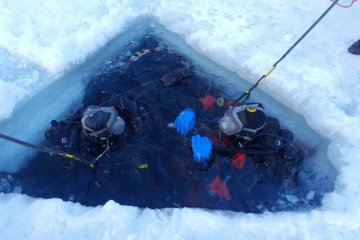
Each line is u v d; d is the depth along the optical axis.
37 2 5.05
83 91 4.06
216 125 3.39
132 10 5.21
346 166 3.19
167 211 2.74
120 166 3.19
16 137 3.62
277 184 3.14
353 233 2.55
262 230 2.59
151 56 4.55
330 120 3.61
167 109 3.74
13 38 4.37
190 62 4.50
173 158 3.26
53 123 3.41
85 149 3.23
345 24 5.07
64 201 2.86
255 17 5.12
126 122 3.39
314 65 4.27
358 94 3.91
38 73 4.19
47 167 3.25
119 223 2.57
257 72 4.18
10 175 3.22
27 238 2.47
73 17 4.84
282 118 3.87
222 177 3.14
